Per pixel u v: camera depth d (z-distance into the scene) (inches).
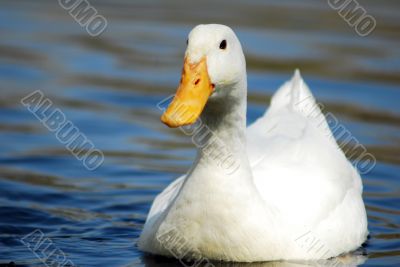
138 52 836.6
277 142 434.9
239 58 343.3
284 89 505.0
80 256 391.5
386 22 938.7
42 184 515.8
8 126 627.8
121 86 729.0
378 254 405.7
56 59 806.5
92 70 776.3
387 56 826.2
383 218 471.8
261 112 660.7
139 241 405.7
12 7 1027.3
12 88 714.2
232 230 358.9
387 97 708.0
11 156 566.3
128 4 1047.0
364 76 762.2
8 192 497.4
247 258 364.5
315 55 818.8
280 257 370.9
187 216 360.5
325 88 725.9
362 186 477.7
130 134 619.2
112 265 376.5
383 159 573.0
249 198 360.8
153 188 516.1
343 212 414.0
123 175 537.6
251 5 1051.3
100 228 443.2
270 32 901.2
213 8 1026.1
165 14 992.9
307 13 1010.1
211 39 333.1
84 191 506.9
